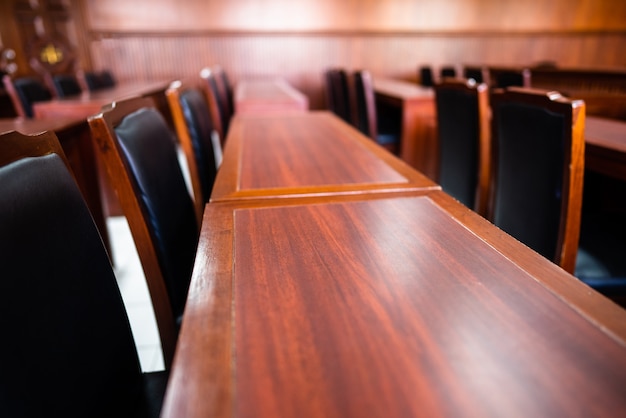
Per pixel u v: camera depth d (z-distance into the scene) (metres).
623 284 1.25
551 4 6.39
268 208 0.93
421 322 0.53
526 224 1.36
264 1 5.76
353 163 1.30
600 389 0.43
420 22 6.18
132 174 0.97
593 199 1.85
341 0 5.92
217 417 0.40
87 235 0.75
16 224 0.58
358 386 0.43
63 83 3.98
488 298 0.58
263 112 2.84
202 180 1.72
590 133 1.54
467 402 0.41
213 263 0.68
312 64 6.11
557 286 0.60
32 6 5.25
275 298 0.58
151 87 4.58
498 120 1.45
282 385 0.44
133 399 0.83
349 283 0.62
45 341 0.61
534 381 0.44
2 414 0.52
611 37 6.65
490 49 6.45
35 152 0.68
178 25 5.65
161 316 1.04
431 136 3.39
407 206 0.93
